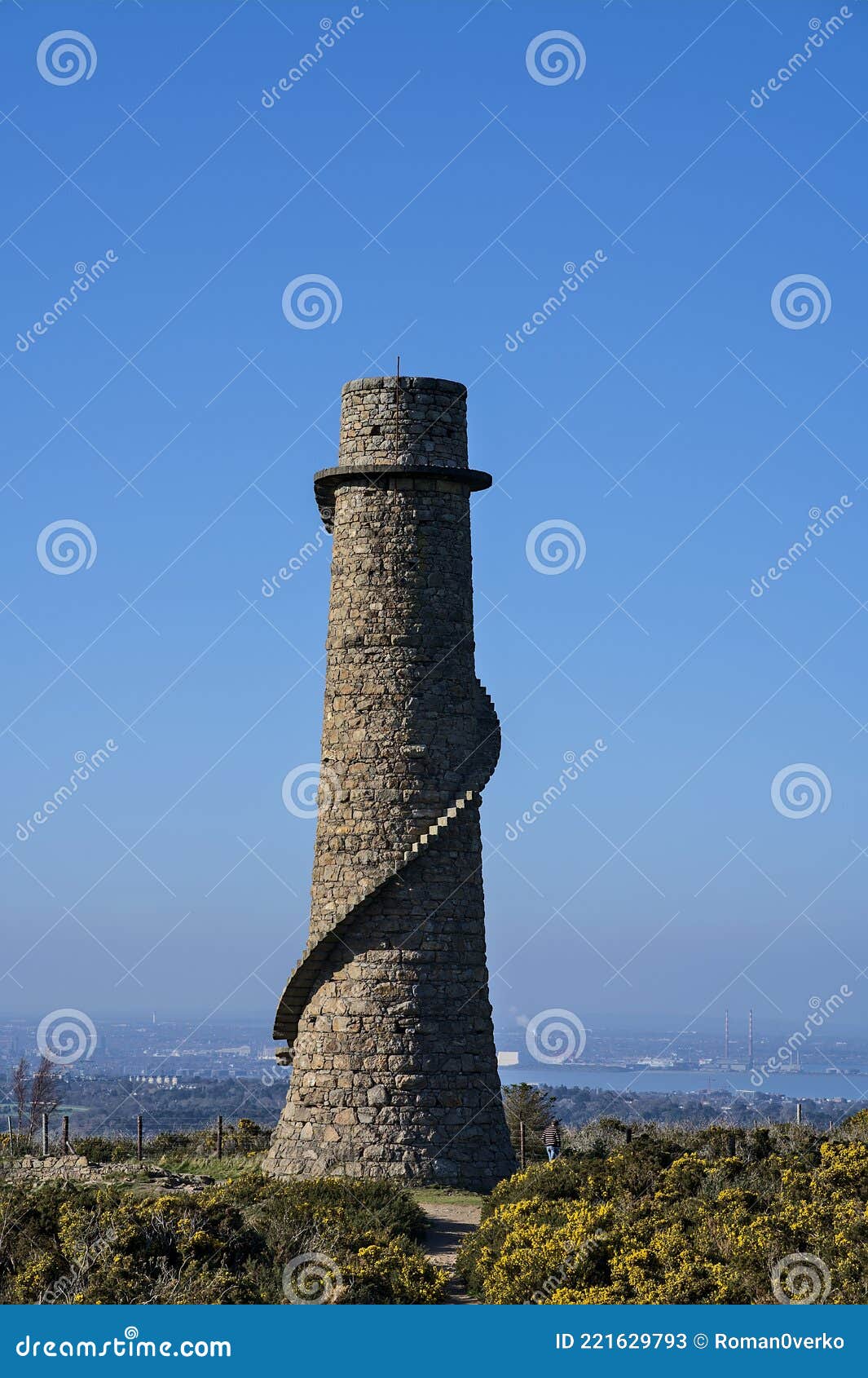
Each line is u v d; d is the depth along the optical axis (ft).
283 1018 149.48
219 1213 108.06
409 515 150.51
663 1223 106.63
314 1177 137.80
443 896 146.00
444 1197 137.39
